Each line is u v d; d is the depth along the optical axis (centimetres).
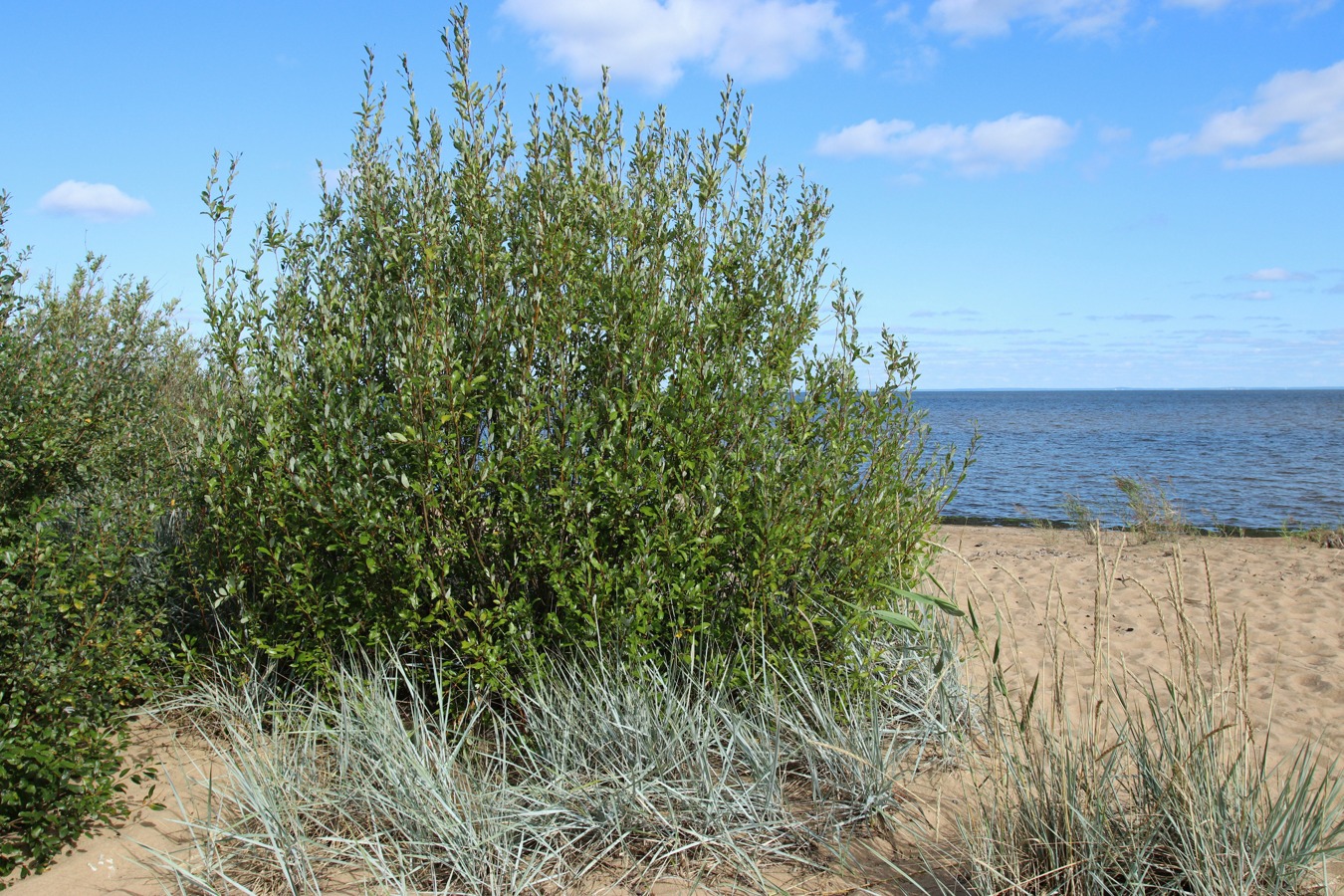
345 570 394
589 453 390
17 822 319
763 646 379
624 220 404
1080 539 1114
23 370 428
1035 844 277
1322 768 374
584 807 319
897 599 429
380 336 416
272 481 371
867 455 412
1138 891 254
